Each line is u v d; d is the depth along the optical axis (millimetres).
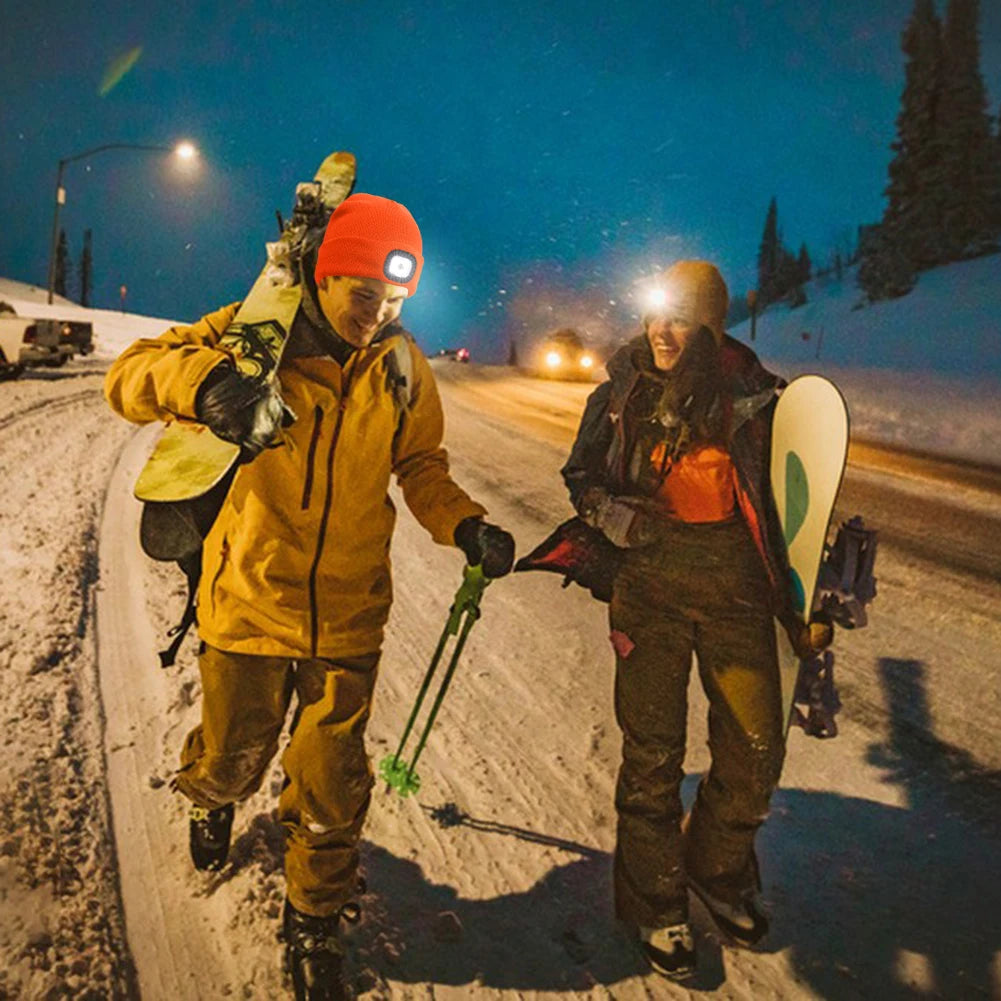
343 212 2225
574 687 4562
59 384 17500
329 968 2363
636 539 2607
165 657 2486
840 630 5512
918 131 49625
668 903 2602
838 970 2631
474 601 2756
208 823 2777
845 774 3758
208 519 2305
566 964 2625
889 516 9156
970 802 3549
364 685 2447
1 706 3840
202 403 2025
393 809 3359
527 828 3285
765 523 2504
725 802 2619
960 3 48625
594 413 2689
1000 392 21547
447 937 2682
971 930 2805
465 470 10828
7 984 2338
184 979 2467
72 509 7328
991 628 5617
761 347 48062
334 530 2344
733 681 2559
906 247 49844
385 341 2350
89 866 2871
